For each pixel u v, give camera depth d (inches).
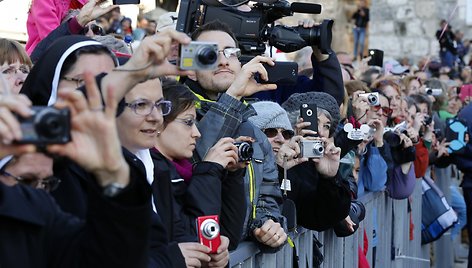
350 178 402.9
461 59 1336.1
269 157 305.3
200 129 279.9
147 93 223.6
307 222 343.6
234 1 339.9
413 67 935.7
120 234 154.7
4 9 402.0
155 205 239.9
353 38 1334.9
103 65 212.7
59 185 199.0
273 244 294.5
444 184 713.0
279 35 354.6
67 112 143.6
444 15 1478.8
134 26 587.8
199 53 180.4
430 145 592.4
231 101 281.6
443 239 700.7
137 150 228.7
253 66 284.7
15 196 162.6
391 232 526.3
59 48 213.6
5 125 139.9
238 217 269.3
